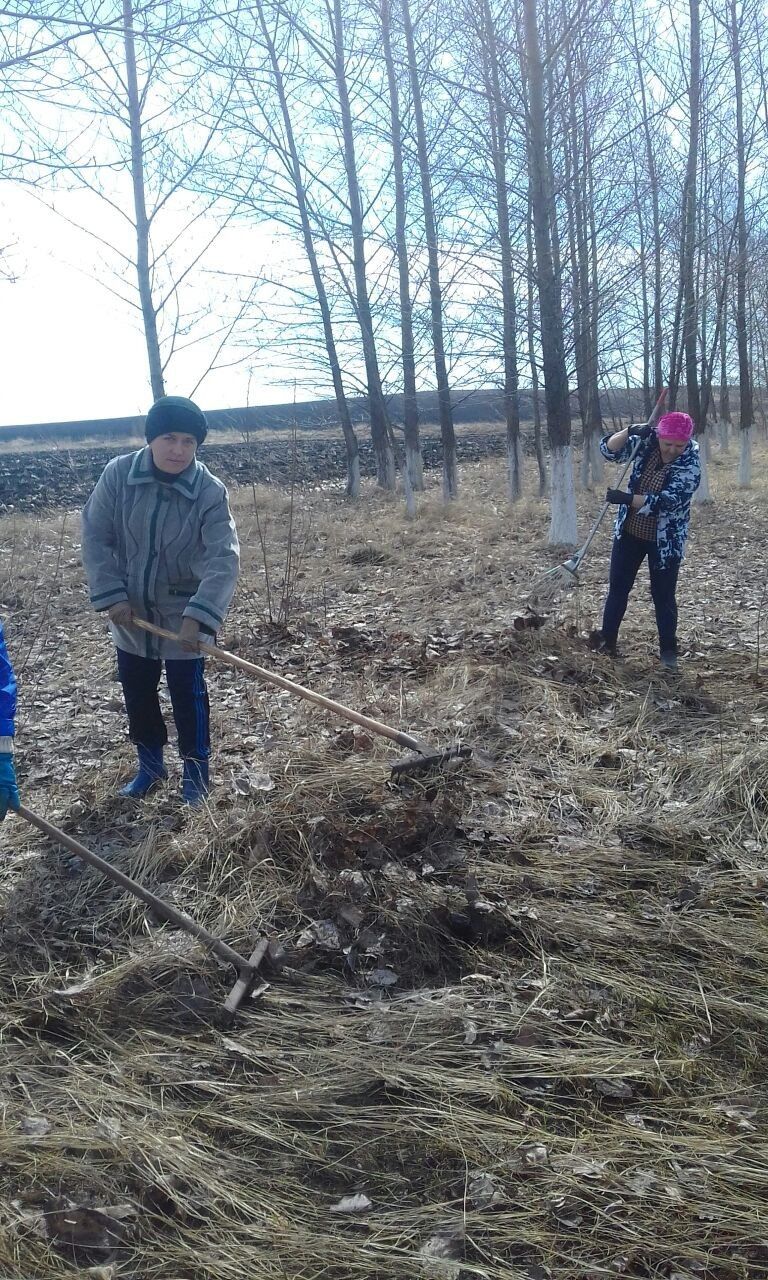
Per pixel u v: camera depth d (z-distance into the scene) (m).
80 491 18.42
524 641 6.27
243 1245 2.16
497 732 4.90
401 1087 2.63
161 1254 2.13
